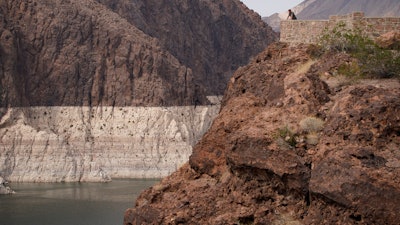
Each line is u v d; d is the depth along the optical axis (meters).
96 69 187.00
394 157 24.41
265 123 28.52
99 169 153.88
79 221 94.19
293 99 29.17
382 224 23.42
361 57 31.14
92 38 191.50
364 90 26.84
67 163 153.00
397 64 30.22
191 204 29.22
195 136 187.38
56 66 183.75
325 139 26.25
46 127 173.00
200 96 199.00
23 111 172.38
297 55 33.72
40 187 136.38
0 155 153.25
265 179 27.34
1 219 96.31
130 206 107.62
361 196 23.78
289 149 26.75
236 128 30.81
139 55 191.38
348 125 25.95
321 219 24.84
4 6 183.75
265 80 33.00
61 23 188.38
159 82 188.12
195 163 31.88
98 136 172.25
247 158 27.48
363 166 24.19
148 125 176.25
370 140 25.23
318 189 24.78
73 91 182.50
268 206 26.94
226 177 29.47
